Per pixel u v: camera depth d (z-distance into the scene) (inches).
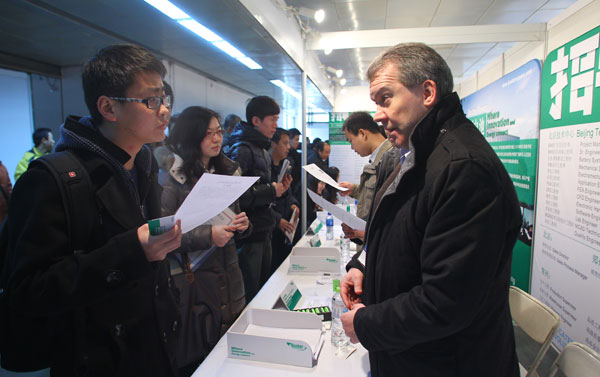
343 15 139.7
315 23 147.0
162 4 76.7
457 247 24.0
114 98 27.5
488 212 23.9
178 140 53.1
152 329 31.8
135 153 31.7
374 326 27.7
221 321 56.7
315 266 65.3
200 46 108.5
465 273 23.5
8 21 85.8
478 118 132.0
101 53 27.8
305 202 123.5
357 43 111.3
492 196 24.3
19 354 25.6
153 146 51.3
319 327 43.4
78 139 27.4
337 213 53.8
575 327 72.5
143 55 28.3
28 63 119.9
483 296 24.3
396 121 29.7
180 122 53.3
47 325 26.0
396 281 29.4
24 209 24.2
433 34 102.7
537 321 47.0
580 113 70.2
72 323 26.8
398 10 135.1
